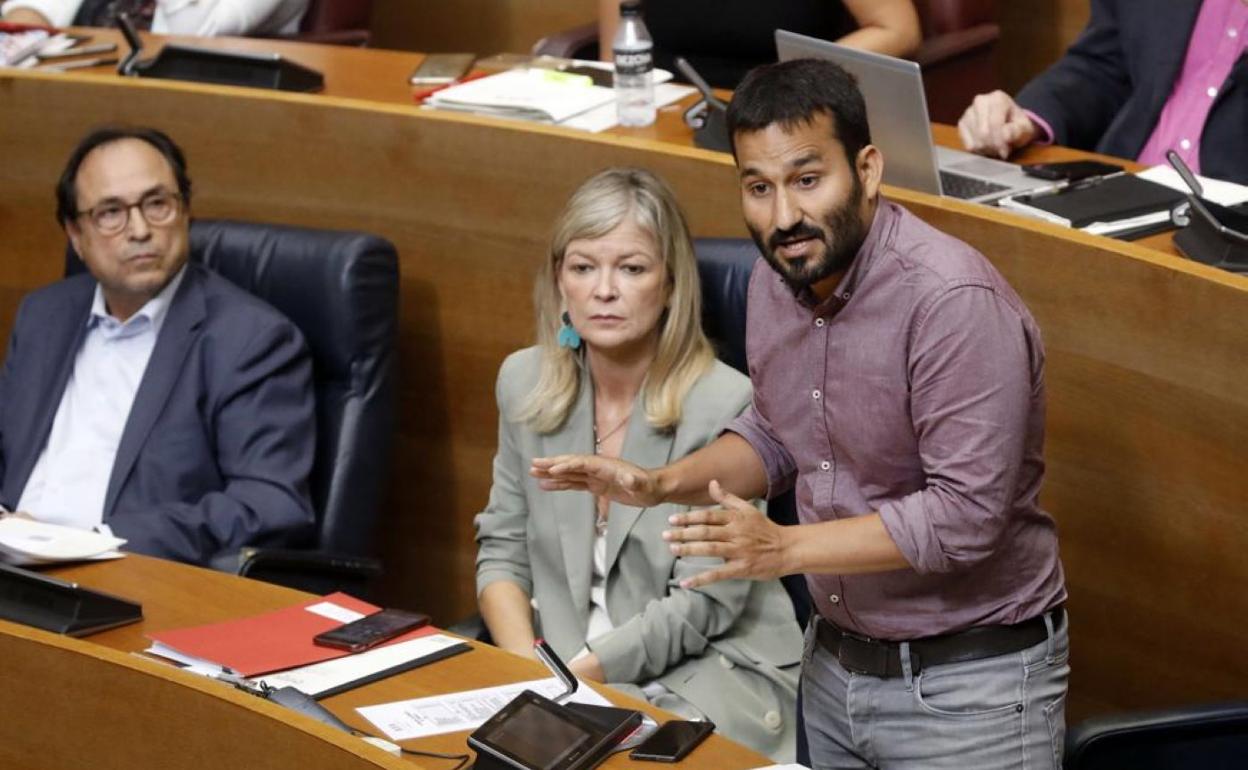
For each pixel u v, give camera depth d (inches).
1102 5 335.6
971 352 194.4
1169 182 282.0
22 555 255.0
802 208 192.4
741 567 192.4
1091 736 214.8
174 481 309.4
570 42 442.0
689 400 266.1
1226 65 313.7
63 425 327.0
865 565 196.9
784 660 265.6
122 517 299.0
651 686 262.1
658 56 425.1
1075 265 254.8
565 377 274.5
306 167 348.8
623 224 262.7
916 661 213.5
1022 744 211.8
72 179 312.7
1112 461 259.9
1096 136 338.0
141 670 204.2
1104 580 267.6
